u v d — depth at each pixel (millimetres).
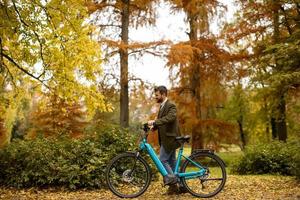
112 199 6922
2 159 8773
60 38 8781
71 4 8719
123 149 9312
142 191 6789
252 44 18656
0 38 8492
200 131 18844
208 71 18734
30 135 21734
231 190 7812
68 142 9234
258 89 17938
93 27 9242
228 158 22734
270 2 17656
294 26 18000
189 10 18312
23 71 9281
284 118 18562
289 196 7047
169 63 15344
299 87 17250
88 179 8320
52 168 8438
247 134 31047
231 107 28953
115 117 23062
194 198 6785
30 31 8367
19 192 8062
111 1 15859
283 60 16203
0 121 21297
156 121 6770
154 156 6852
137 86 15695
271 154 12930
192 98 19078
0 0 7781
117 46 14633
